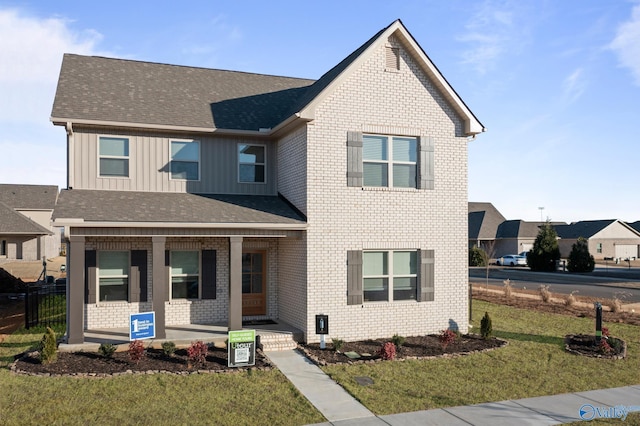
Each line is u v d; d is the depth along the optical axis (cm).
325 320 1395
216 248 1667
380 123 1550
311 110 1456
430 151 1608
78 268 1306
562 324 1862
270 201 1639
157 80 1869
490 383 1122
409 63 1595
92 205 1407
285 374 1162
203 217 1424
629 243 6306
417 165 1603
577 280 3856
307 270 1462
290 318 1591
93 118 1521
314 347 1409
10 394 984
